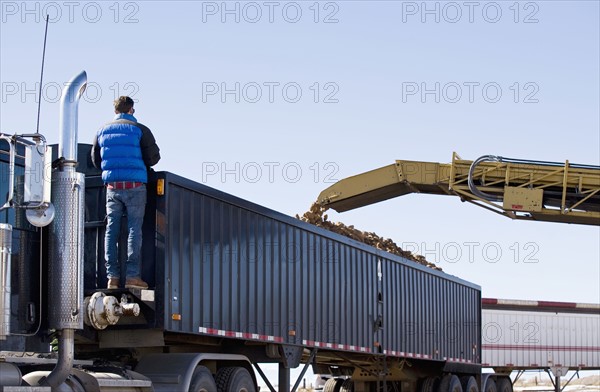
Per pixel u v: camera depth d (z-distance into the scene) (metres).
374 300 16.91
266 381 13.20
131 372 10.05
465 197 22.59
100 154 10.55
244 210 12.55
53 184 8.68
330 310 15.02
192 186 11.13
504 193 21.81
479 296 24.23
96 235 10.84
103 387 9.38
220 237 11.84
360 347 16.16
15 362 8.50
